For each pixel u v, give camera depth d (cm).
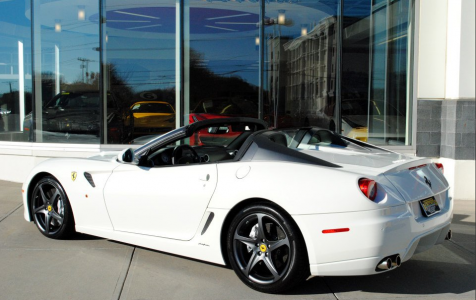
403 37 809
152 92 837
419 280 404
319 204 336
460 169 754
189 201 395
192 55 838
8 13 852
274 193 349
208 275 401
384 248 329
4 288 368
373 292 373
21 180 837
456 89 757
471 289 385
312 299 357
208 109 841
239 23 834
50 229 495
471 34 746
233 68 838
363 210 328
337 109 829
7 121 859
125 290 368
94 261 431
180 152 468
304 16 830
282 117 838
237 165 382
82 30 830
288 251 349
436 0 783
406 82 810
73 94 835
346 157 392
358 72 827
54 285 375
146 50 833
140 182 427
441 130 796
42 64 841
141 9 830
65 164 484
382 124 825
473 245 514
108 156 511
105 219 452
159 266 421
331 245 332
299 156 369
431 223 363
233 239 372
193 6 833
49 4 836
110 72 830
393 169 362
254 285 364
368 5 822
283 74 834
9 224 551
